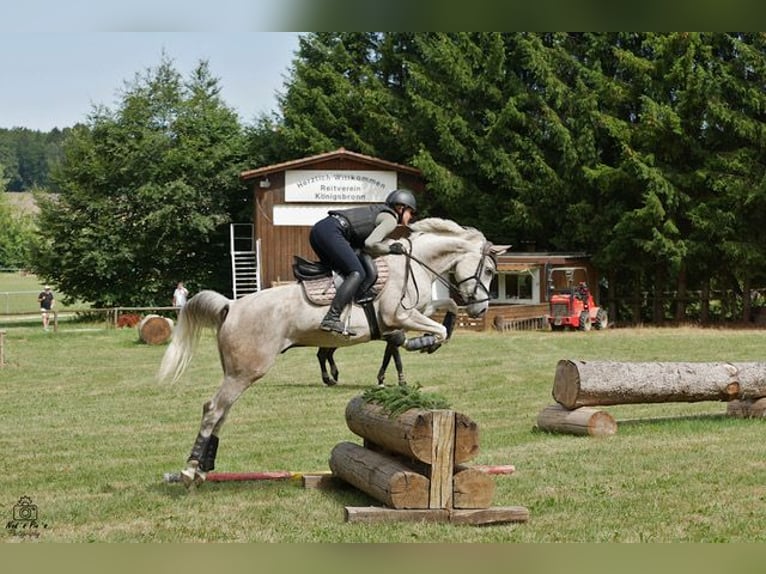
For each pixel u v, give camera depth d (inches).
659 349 984.3
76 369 874.1
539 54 1441.9
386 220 382.3
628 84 1435.8
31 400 665.0
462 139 1519.4
